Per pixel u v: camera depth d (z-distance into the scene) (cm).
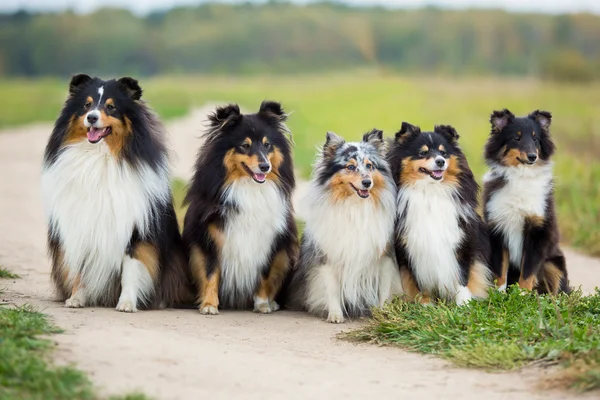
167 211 994
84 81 961
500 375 706
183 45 13338
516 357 738
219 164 983
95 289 974
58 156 947
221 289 1027
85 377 626
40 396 582
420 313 890
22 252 1423
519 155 1043
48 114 5262
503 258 1069
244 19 14288
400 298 965
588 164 2394
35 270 1263
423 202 986
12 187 2377
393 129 3706
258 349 799
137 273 962
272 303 1054
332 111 5003
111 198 936
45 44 13238
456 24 12425
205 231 989
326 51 12750
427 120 4047
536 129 1070
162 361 704
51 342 715
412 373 720
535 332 791
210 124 1022
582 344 731
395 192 1001
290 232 1041
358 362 761
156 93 6981
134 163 945
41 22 13888
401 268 1007
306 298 1031
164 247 985
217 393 635
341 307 1014
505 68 10306
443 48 11700
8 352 642
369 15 13912
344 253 989
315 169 1027
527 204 1044
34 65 13088
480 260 1012
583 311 898
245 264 1002
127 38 13475
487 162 1098
